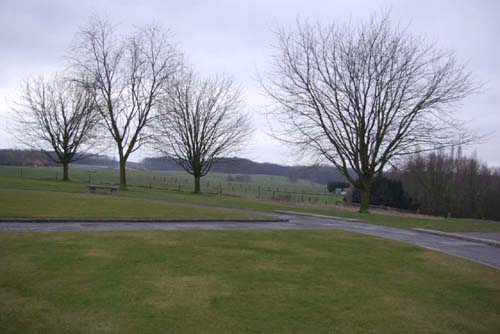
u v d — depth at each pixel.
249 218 16.95
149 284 6.82
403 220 21.80
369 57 24.52
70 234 10.76
